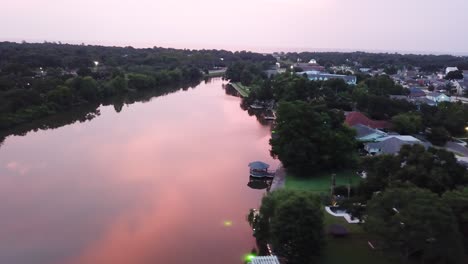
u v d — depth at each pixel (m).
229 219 61.62
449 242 40.56
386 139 86.56
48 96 139.88
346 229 52.88
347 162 78.88
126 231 57.41
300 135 80.00
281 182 74.31
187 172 82.69
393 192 44.38
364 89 149.88
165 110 150.50
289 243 44.75
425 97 158.12
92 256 50.72
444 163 55.72
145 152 95.88
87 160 89.12
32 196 69.00
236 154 95.94
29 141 104.69
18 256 50.38
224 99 180.62
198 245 53.81
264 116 143.12
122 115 139.50
